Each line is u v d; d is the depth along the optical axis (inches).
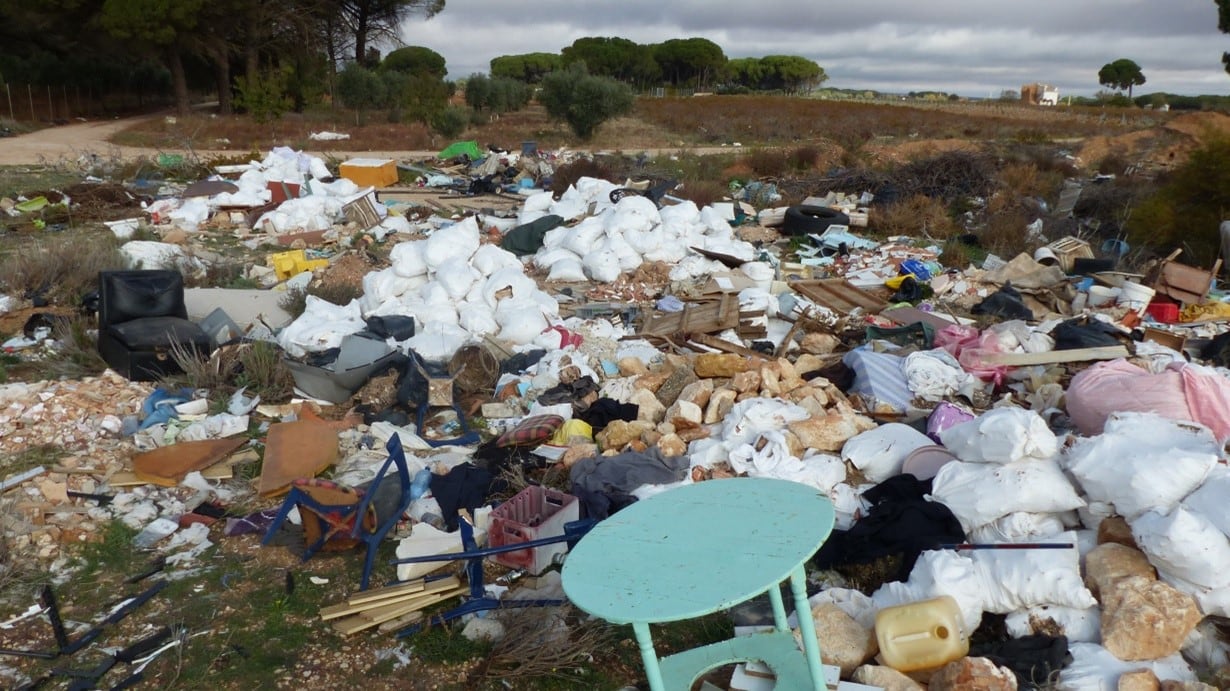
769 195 723.4
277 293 395.2
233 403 278.7
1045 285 418.9
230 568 191.3
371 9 1948.8
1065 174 844.0
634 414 263.7
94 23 1360.7
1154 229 532.1
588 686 154.8
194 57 1748.3
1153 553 145.6
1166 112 2016.5
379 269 462.6
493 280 355.6
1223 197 514.0
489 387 298.7
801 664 137.8
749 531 126.3
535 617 166.2
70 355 314.5
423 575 184.2
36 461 237.0
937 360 286.0
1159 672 137.1
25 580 185.5
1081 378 231.5
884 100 2854.3
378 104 1627.7
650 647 118.2
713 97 2281.0
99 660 161.2
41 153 944.3
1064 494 167.0
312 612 176.1
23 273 385.1
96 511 212.4
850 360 290.0
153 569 190.7
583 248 472.1
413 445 252.4
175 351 297.3
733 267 459.2
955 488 179.0
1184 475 152.4
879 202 682.8
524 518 197.3
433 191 772.6
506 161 877.2
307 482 199.6
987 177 706.2
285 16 1563.7
